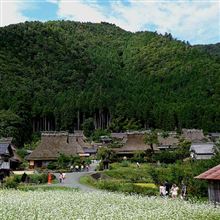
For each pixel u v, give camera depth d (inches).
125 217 850.8
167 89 6668.3
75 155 3223.4
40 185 1931.6
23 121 5206.7
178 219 850.1
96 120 6131.9
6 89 6269.7
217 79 6510.8
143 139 3582.7
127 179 2110.0
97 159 3432.6
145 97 6259.8
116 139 4709.6
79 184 1985.7
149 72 7795.3
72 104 6033.5
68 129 5866.1
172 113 5423.2
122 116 5910.4
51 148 3275.1
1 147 2871.6
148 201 1136.2
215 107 5561.0
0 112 5123.0
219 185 1218.6
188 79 6811.0
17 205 997.8
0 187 1801.2
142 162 3203.7
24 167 3174.2
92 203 1064.2
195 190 1487.5
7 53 7529.5
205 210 962.7
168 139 3890.3
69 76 7652.6
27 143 4953.3
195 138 4069.9
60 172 2481.5
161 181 1744.6
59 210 919.7
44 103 6215.6
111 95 6353.3
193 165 1743.4
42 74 7485.2
